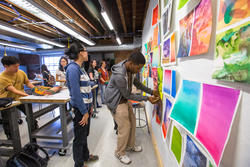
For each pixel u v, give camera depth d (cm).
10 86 157
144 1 287
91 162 140
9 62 154
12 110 128
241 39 31
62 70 276
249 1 28
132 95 121
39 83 479
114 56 649
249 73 29
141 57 114
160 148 131
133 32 477
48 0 213
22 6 185
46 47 590
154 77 149
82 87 111
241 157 33
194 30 54
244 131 32
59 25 267
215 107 42
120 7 254
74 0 254
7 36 406
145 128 213
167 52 96
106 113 290
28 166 112
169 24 88
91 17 359
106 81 346
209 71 46
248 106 31
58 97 143
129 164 136
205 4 46
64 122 145
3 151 136
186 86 64
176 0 77
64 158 146
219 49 39
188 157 64
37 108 345
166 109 100
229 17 35
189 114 58
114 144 172
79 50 105
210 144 43
